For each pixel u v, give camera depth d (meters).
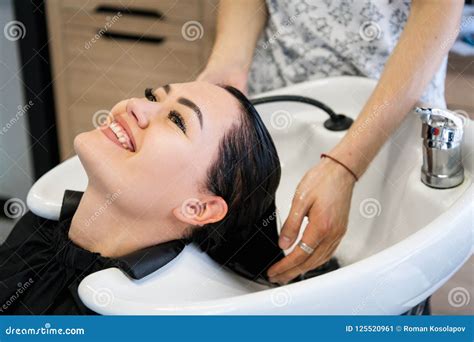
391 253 0.67
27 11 1.65
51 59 1.71
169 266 0.75
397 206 0.88
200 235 0.79
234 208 0.80
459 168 0.83
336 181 0.83
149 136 0.75
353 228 0.94
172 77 1.65
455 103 1.22
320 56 1.02
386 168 0.91
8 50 1.70
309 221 0.82
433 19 0.85
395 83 0.85
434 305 1.19
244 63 1.01
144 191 0.75
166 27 1.58
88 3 1.62
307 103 0.98
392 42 1.00
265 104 1.00
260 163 0.80
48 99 1.76
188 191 0.77
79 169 0.91
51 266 0.78
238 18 1.02
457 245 0.72
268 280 0.86
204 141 0.76
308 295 0.64
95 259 0.76
